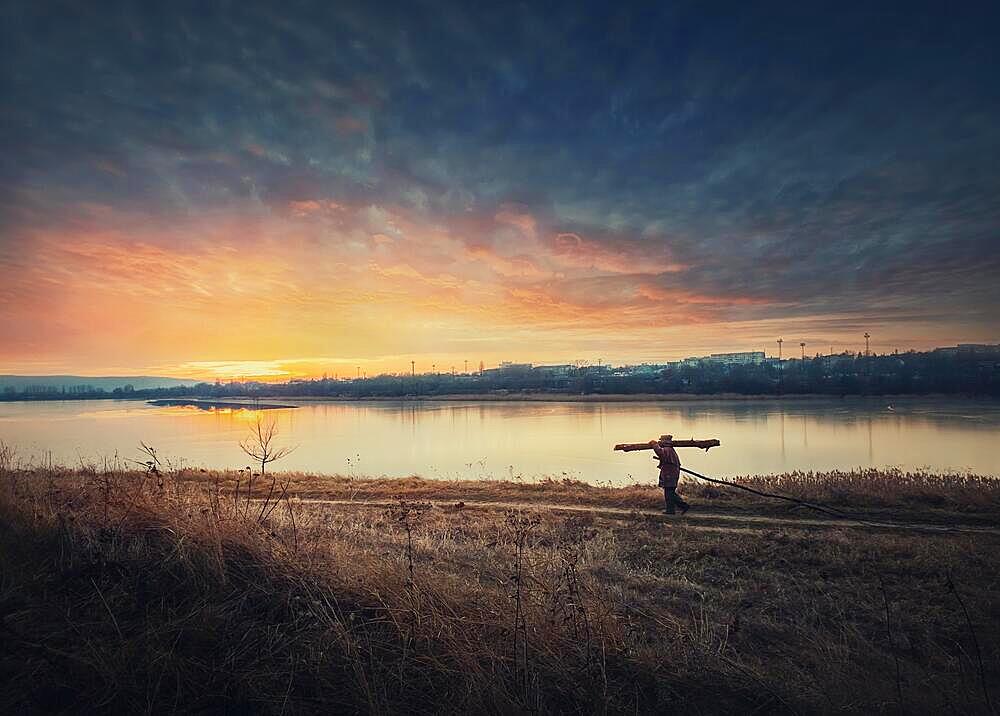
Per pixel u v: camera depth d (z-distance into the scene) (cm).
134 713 331
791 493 1308
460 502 1309
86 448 4047
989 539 936
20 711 320
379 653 395
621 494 1382
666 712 377
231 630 404
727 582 724
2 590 416
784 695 396
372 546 758
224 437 5666
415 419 8844
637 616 554
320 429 7006
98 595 424
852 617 593
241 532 527
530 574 583
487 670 384
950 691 411
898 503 1197
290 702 346
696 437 5178
